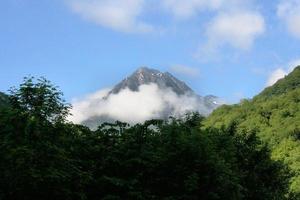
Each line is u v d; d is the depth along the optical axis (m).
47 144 17.23
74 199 19.91
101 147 22.84
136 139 23.73
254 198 31.78
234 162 30.20
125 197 21.81
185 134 24.66
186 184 22.59
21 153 16.00
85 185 21.09
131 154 22.80
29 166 16.28
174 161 23.22
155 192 23.23
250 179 31.56
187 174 23.14
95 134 23.86
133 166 22.73
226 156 28.69
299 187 60.25
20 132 17.28
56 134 18.91
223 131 32.78
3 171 16.22
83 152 22.42
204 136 24.38
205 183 23.66
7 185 16.55
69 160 18.62
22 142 16.89
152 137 24.16
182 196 22.94
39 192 17.62
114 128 24.08
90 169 21.89
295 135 100.00
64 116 19.50
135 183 22.09
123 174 22.61
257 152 32.94
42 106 18.53
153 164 22.86
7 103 19.22
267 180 32.69
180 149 23.41
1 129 17.28
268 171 32.78
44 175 16.78
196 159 23.39
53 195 18.28
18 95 18.94
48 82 19.33
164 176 23.27
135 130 24.19
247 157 32.56
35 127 17.30
